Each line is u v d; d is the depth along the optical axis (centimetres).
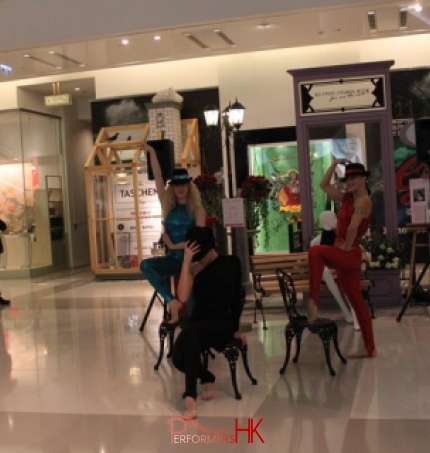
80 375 561
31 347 684
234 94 1241
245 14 866
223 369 554
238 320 477
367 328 566
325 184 593
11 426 437
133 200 1240
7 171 1366
